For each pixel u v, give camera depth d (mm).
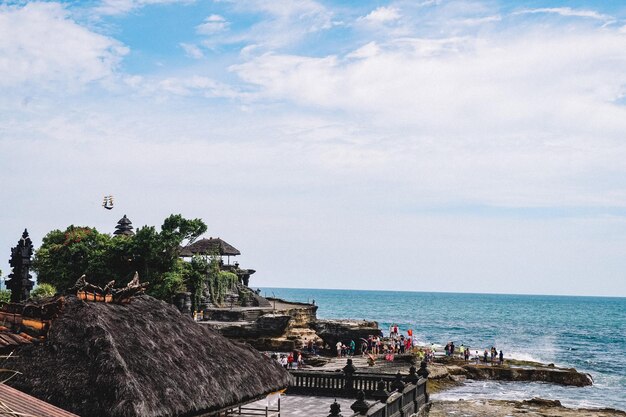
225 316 78938
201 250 92875
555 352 105312
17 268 20688
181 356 19750
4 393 14500
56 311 18344
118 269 80438
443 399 54312
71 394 16125
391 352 69625
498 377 67125
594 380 70750
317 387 35375
